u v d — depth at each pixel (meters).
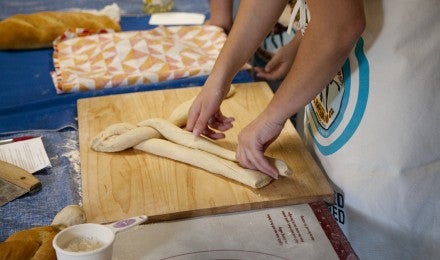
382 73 0.96
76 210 0.89
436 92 0.95
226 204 0.98
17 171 1.08
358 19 0.82
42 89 1.46
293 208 0.99
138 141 1.14
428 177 1.00
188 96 1.37
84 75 1.47
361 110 1.01
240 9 1.11
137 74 1.46
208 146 1.12
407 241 1.05
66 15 1.74
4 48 1.66
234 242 0.90
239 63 1.11
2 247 0.79
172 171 1.09
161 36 1.66
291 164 1.11
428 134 0.98
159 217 0.96
